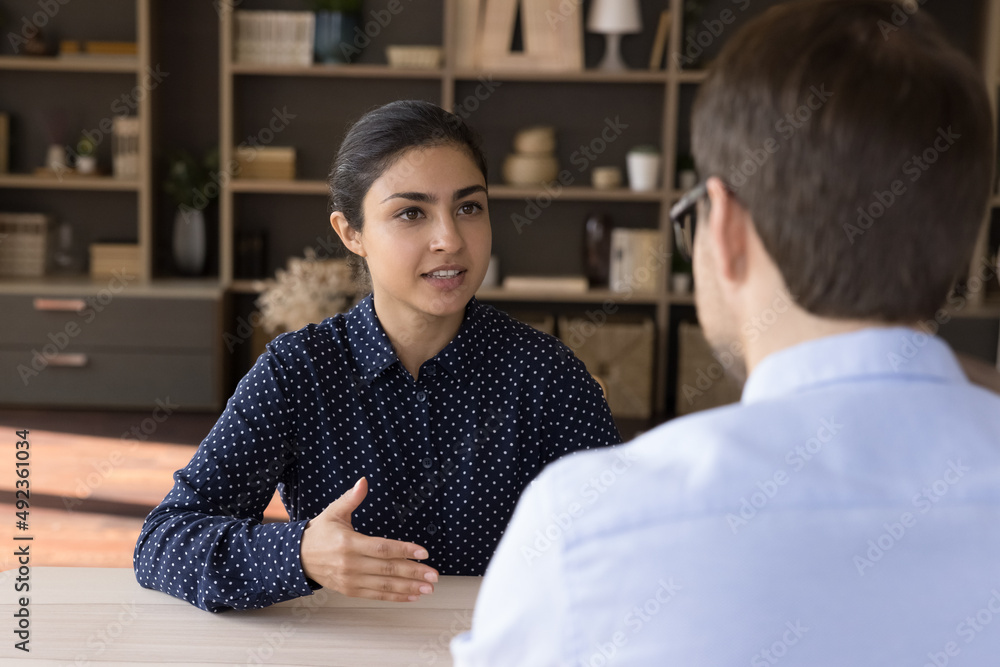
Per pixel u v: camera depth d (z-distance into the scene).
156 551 1.13
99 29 4.36
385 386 1.31
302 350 1.31
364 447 1.31
